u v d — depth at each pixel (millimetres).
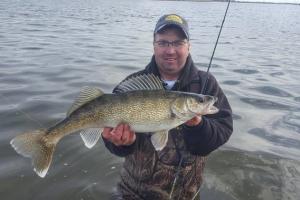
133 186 1107
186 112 889
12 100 2051
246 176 1441
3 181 1324
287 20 12477
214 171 1474
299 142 1732
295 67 3510
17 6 10492
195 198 1157
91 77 2619
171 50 1019
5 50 3484
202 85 1053
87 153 1542
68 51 3615
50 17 7660
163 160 1058
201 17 10984
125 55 3547
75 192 1304
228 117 1052
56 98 2119
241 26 8398
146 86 921
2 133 1638
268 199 1309
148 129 904
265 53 4383
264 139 1754
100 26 6422
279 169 1493
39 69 2773
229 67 3328
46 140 915
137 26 6730
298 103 2307
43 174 913
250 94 2457
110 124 906
